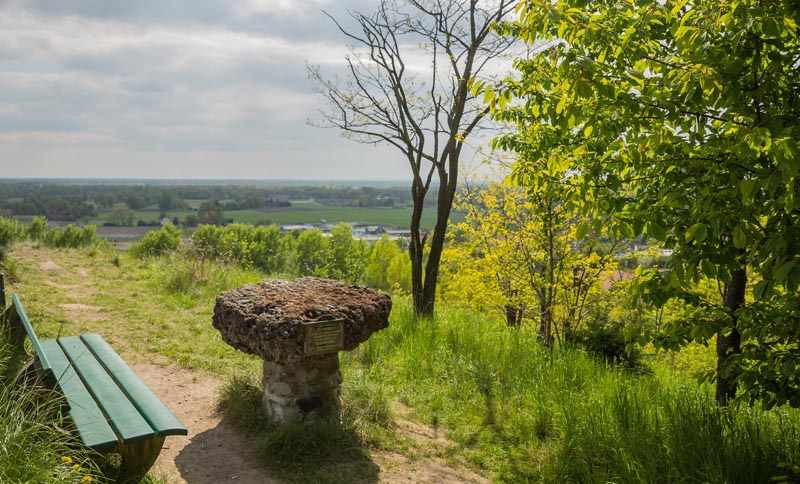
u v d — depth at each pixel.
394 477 4.51
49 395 3.48
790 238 3.60
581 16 4.40
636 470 4.21
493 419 5.80
